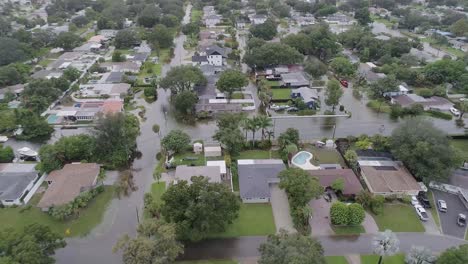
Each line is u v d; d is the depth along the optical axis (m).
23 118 104.44
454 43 193.50
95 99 125.75
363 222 70.44
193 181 63.56
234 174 84.38
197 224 59.84
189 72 124.44
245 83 127.88
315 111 119.19
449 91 137.62
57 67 152.62
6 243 52.16
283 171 73.56
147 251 50.09
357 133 105.44
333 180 79.12
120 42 185.62
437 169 77.38
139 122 111.19
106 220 70.12
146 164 89.88
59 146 85.38
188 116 115.69
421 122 87.75
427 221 70.88
